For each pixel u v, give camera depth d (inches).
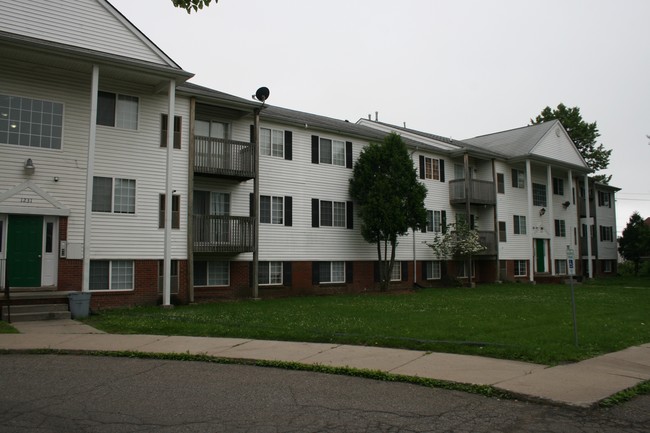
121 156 724.7
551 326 496.4
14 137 647.1
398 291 1012.5
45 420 227.6
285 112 1037.2
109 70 684.7
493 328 474.6
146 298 733.3
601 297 870.4
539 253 1430.9
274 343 406.6
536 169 1455.5
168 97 772.6
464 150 1197.7
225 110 841.5
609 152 2078.0
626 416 242.1
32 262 650.2
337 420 231.1
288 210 928.3
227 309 658.8
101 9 671.8
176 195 767.7
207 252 796.6
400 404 255.9
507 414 242.2
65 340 419.5
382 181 973.8
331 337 422.6
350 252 1016.9
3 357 365.4
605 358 358.6
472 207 1295.5
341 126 1056.8
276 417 234.7
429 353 368.5
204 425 223.1
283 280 912.3
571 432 219.6
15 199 639.1
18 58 642.2
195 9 362.0
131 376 310.8
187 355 360.2
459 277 1252.5
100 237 700.0
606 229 1856.5
